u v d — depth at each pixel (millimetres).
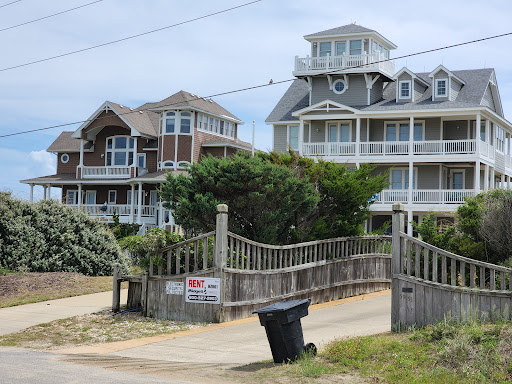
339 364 9836
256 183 16578
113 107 45031
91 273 23312
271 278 16578
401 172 38719
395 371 9203
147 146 45812
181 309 15297
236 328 14188
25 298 18453
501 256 17219
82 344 12695
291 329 10227
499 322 11609
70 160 49250
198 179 17125
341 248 19391
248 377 9391
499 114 40656
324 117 38844
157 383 8781
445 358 9586
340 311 16406
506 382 8531
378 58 38750
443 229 21625
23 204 23578
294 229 18531
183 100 44438
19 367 9773
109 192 47219
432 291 12477
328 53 40812
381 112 37344
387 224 22141
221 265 14930
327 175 19766
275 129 42438
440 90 37969
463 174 38969
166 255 16062
